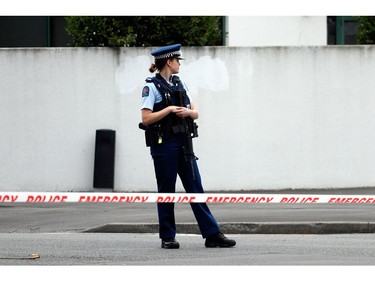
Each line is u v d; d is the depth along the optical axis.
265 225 15.59
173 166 12.12
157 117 11.98
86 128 22.23
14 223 16.70
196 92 22.23
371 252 12.20
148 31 22.52
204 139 22.19
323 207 18.22
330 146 22.23
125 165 22.20
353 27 28.17
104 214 17.69
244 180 22.20
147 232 15.78
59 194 11.45
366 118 22.27
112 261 11.31
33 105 22.25
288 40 27.48
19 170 22.27
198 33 22.69
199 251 12.16
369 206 18.39
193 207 12.47
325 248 12.60
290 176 22.23
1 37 26.50
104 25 22.38
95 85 22.23
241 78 22.19
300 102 22.25
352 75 22.23
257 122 22.20
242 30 27.19
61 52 22.25
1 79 22.25
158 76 12.26
